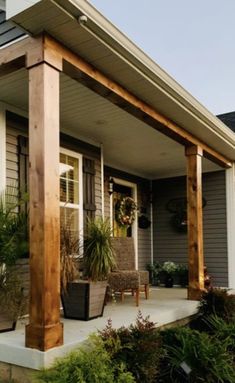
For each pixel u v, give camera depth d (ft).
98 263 12.49
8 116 13.25
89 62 9.93
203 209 23.44
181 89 12.39
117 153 20.22
